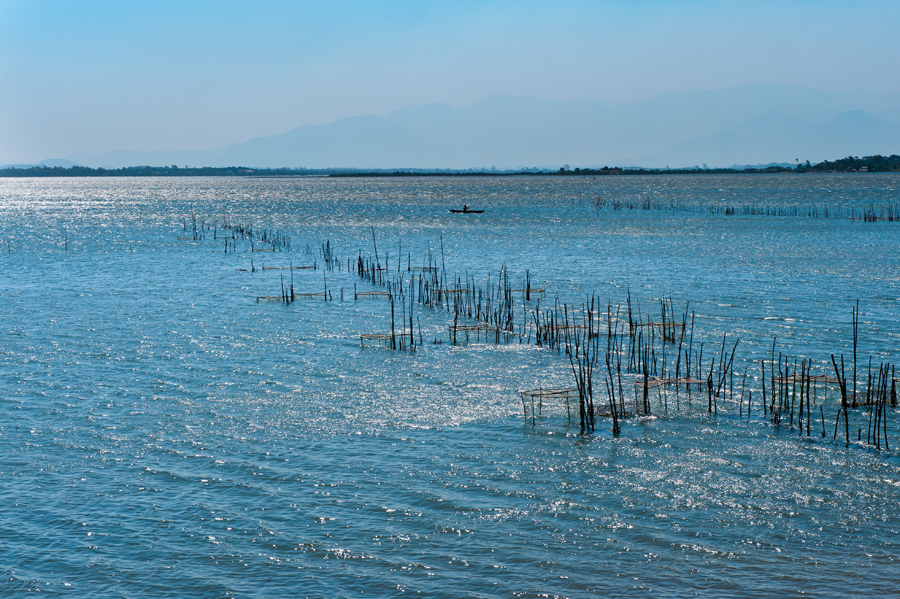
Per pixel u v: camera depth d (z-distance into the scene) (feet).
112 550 57.47
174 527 60.64
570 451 75.25
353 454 74.69
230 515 62.44
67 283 182.19
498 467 71.51
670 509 62.95
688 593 50.90
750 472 69.97
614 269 197.57
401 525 60.70
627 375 101.60
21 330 129.29
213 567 55.16
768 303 146.00
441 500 64.75
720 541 57.72
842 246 239.91
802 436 78.74
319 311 146.82
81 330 129.39
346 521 61.36
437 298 158.30
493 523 60.90
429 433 80.33
